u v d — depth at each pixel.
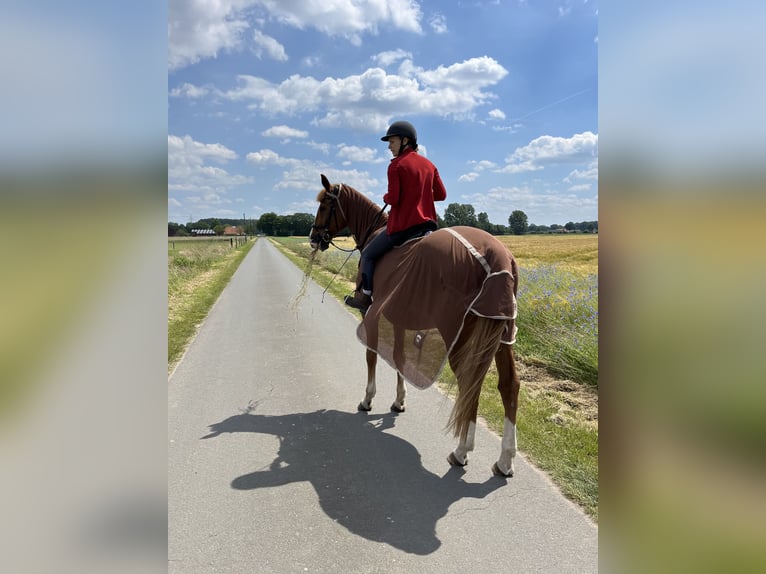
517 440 3.67
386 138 4.03
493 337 2.88
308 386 5.18
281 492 3.06
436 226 3.91
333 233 4.95
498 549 2.48
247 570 2.36
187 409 4.52
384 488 3.10
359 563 2.40
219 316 9.45
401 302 3.30
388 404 4.64
